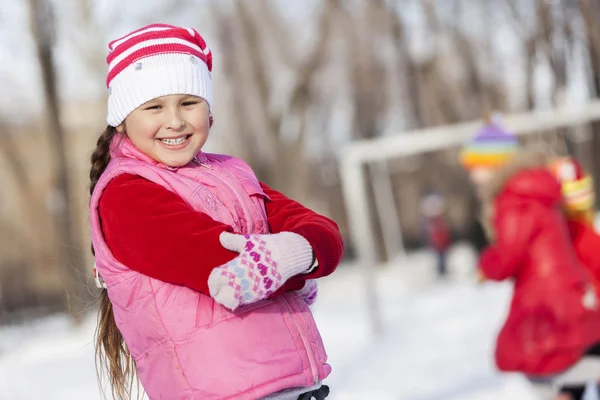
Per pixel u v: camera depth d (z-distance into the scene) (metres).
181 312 2.54
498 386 7.27
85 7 17.98
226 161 2.95
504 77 23.78
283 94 22.77
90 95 19.70
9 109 26.45
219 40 22.52
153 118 2.66
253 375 2.52
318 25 22.30
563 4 16.73
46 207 28.77
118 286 2.62
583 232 5.48
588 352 4.99
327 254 2.60
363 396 7.31
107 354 2.92
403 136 11.94
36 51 16.02
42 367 10.73
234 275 2.41
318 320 13.05
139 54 2.67
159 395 2.58
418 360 8.91
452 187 27.50
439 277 17.20
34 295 27.69
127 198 2.57
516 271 5.20
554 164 5.51
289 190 22.94
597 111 11.60
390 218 17.64
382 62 24.64
